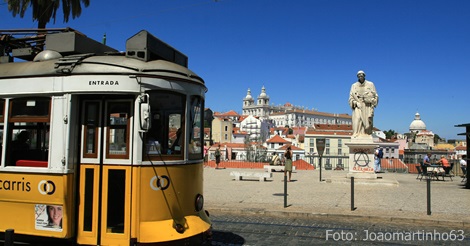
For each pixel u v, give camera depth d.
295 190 15.34
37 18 17.42
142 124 5.39
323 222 9.54
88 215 5.67
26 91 5.93
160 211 5.68
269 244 7.39
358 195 13.82
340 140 74.56
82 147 5.76
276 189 15.71
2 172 5.97
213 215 10.47
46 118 5.82
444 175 19.95
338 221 9.68
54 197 5.66
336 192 14.65
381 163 28.28
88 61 5.83
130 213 5.51
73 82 5.72
